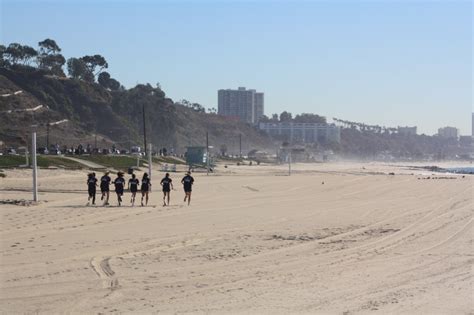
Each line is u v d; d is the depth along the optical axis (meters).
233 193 53.06
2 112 163.75
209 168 100.50
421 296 14.45
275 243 23.14
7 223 27.20
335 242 23.64
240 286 15.33
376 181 78.88
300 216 33.56
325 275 16.89
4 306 13.11
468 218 33.03
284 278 16.41
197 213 34.28
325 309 13.15
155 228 27.02
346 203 43.34
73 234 24.34
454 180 83.31
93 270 17.06
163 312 12.74
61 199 40.25
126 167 96.25
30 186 52.28
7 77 195.25
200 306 13.27
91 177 37.75
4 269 17.02
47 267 17.38
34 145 37.91
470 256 20.39
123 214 32.59
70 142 168.25
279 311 12.95
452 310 13.18
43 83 199.00
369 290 15.05
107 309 12.93
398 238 24.92
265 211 36.34
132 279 15.96
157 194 48.16
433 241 24.08
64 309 12.89
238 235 25.25
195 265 18.20
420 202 44.66
